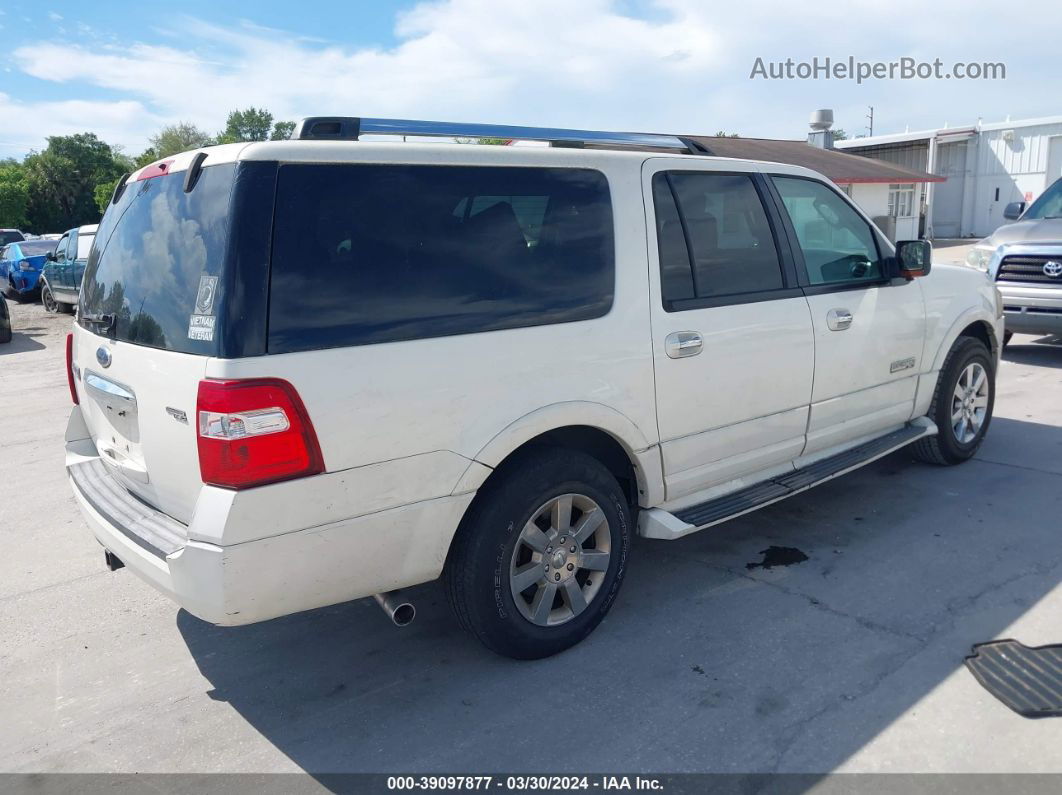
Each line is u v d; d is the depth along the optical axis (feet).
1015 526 14.60
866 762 8.71
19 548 15.92
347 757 9.29
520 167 10.53
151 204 10.22
